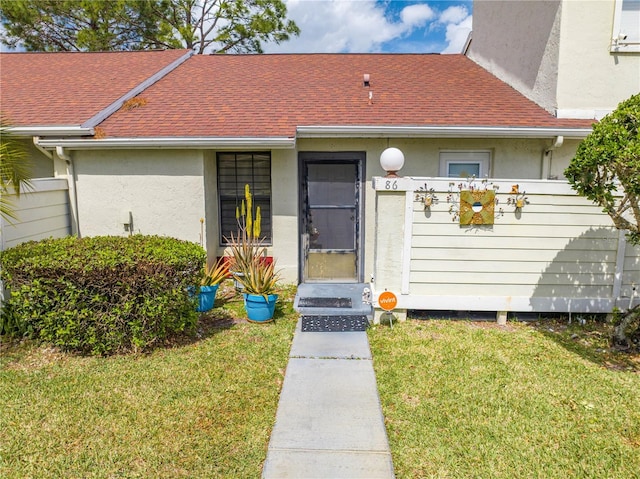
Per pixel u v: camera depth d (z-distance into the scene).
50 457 3.31
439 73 10.58
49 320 4.92
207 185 7.88
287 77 10.23
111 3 16.80
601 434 3.61
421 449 3.42
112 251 5.08
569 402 4.07
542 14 8.30
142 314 4.97
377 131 7.54
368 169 8.00
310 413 3.91
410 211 5.95
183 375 4.57
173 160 7.67
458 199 5.94
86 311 4.90
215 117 8.05
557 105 7.87
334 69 10.83
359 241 8.15
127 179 7.75
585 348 5.34
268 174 8.40
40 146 7.50
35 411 3.89
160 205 7.79
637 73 7.75
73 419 3.77
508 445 3.46
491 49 10.62
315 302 6.86
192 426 3.69
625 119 4.57
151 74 10.23
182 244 5.66
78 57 11.67
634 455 3.35
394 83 9.73
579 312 6.20
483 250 6.05
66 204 7.73
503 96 9.01
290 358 5.03
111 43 17.59
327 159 7.99
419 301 6.12
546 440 3.53
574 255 6.05
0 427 3.66
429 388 4.32
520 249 6.05
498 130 7.48
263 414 3.88
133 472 3.16
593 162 4.60
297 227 8.09
